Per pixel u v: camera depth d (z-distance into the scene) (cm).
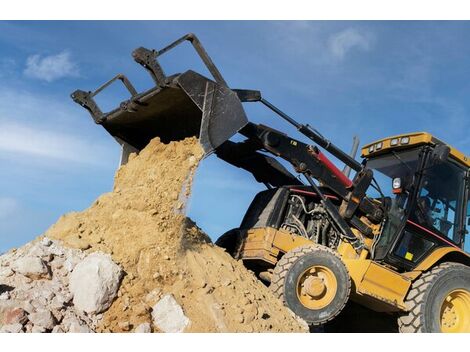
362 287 661
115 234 545
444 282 684
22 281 468
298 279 624
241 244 697
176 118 683
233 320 511
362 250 699
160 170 620
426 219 717
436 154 701
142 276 511
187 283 521
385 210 720
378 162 781
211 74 613
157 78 608
